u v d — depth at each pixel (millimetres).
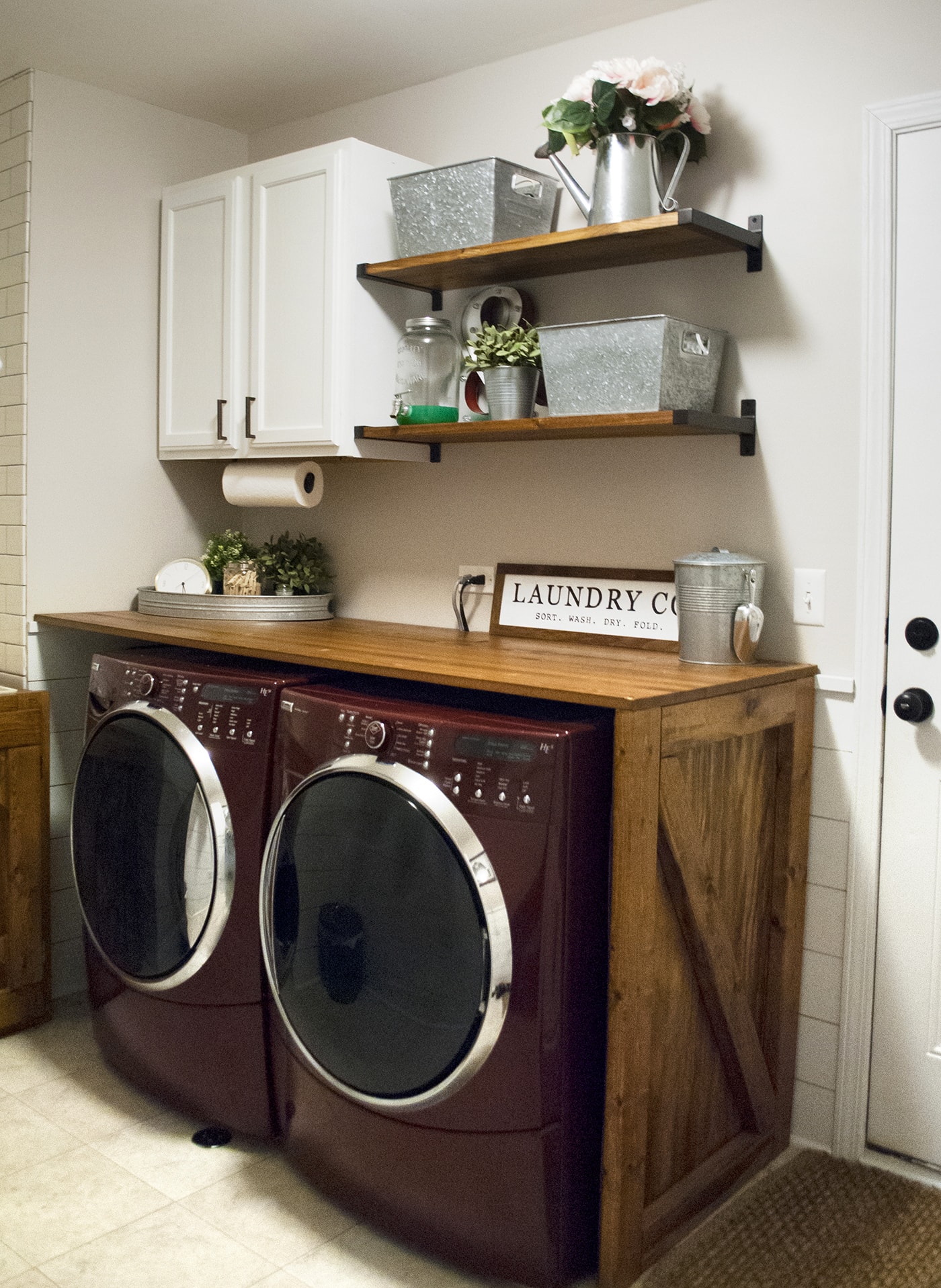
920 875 2113
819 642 2197
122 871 2330
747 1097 2096
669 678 1887
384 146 2895
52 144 2801
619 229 2107
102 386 2971
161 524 3146
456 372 2592
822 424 2170
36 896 2717
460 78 2719
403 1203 1862
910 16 2018
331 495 3094
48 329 2842
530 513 2646
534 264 2412
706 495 2338
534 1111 1709
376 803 1832
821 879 2213
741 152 2238
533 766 1692
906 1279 1833
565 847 1690
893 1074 2168
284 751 2039
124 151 2955
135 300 3023
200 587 3061
